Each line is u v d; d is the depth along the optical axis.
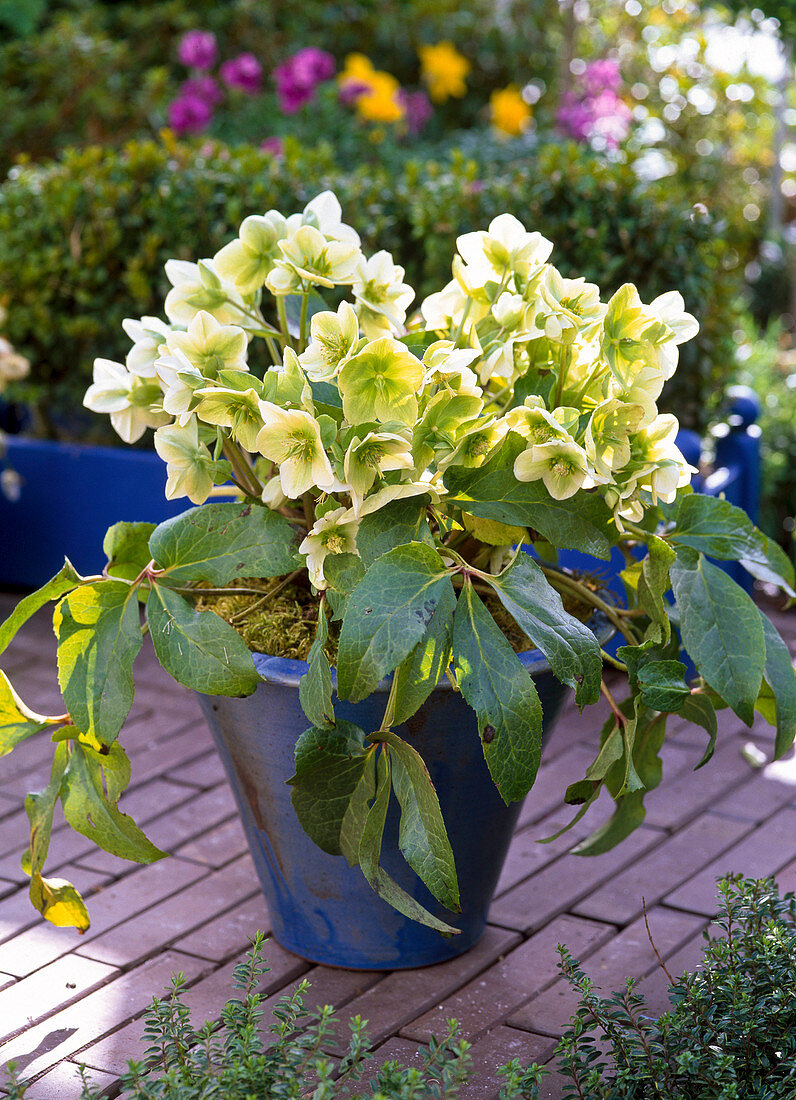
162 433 1.60
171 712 2.48
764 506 3.39
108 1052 1.67
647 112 4.81
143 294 2.88
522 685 1.53
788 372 3.97
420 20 6.91
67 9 6.40
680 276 2.76
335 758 1.58
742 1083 1.52
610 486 1.59
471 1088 1.63
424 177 3.49
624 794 1.74
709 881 2.00
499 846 1.79
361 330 1.69
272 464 1.74
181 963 1.82
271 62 6.38
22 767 2.27
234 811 2.17
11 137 5.24
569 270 2.75
